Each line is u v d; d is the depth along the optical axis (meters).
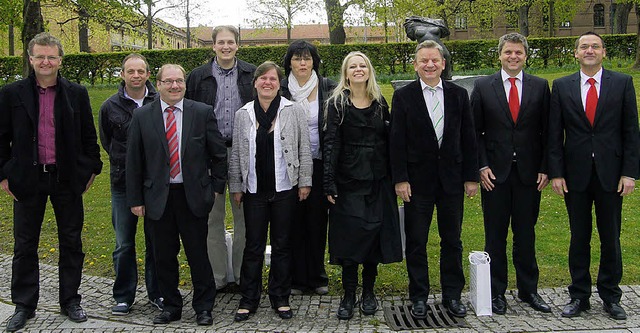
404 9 19.20
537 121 4.20
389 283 4.84
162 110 4.11
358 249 4.11
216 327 4.08
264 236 4.30
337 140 4.15
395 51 17.80
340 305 4.28
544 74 15.93
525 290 4.33
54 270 5.35
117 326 4.09
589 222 4.19
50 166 4.14
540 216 6.40
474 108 4.31
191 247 4.14
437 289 4.71
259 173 4.24
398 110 4.10
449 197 4.13
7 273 5.28
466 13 23.88
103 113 4.40
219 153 4.20
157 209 4.03
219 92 4.75
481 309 4.18
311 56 4.53
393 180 4.11
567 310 4.14
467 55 18.06
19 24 12.65
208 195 4.12
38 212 4.17
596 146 4.07
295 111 4.31
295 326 4.09
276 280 4.29
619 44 19.00
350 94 4.21
